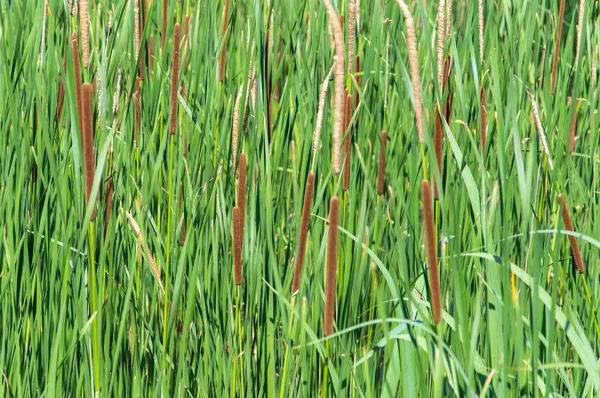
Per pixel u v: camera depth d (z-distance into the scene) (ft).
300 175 8.67
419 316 8.23
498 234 8.16
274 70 9.38
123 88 9.03
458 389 7.64
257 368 8.34
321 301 8.27
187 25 9.35
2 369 8.34
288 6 10.02
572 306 8.56
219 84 8.95
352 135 8.66
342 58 7.09
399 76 9.35
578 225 8.98
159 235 8.46
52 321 8.36
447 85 8.43
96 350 8.01
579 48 8.52
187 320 8.14
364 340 8.45
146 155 8.68
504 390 7.61
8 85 8.36
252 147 8.47
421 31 10.23
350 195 8.43
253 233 8.28
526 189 7.59
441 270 8.26
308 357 8.19
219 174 8.36
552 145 8.68
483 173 7.95
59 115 8.55
